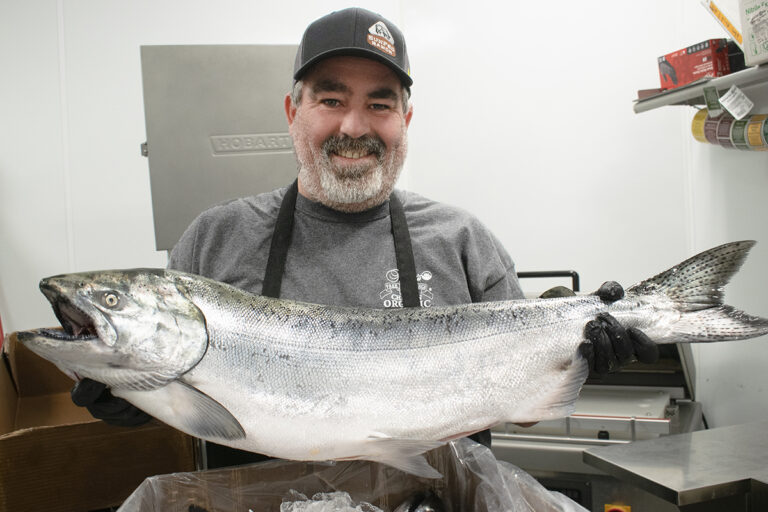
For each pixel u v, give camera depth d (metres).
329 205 1.39
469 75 2.67
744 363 2.02
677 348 1.84
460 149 2.70
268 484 1.13
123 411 1.08
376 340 1.11
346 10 1.30
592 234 2.48
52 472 1.43
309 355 1.08
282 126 2.04
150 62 1.98
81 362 0.97
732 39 1.79
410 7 2.77
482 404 1.14
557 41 2.51
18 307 2.58
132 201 2.67
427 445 1.07
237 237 1.40
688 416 1.81
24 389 1.98
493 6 2.62
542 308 1.19
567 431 1.72
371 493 1.16
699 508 1.23
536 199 2.57
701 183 2.22
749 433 1.42
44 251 2.61
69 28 2.62
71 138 2.62
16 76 2.58
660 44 2.34
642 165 2.38
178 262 1.42
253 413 1.05
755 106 1.87
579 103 2.48
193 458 1.56
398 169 1.40
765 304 1.92
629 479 1.23
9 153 2.58
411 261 1.37
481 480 1.10
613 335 1.12
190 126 2.00
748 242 1.19
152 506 1.07
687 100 1.98
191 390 1.02
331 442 1.08
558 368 1.17
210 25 2.70
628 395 1.87
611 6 2.42
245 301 1.09
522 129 2.59
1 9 2.57
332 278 1.37
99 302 0.96
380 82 1.30
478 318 1.17
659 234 2.37
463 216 1.51
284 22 2.74
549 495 1.06
